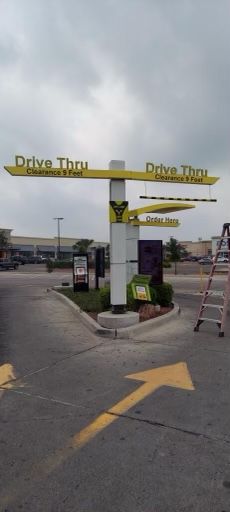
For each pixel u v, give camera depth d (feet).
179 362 22.13
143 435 13.87
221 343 26.43
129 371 20.83
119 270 31.12
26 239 425.69
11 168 28.71
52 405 16.65
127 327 29.37
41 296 58.44
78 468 11.97
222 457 12.35
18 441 13.65
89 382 19.29
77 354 24.41
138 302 36.58
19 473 11.76
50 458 12.55
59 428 14.55
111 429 14.37
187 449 12.87
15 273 140.56
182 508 10.12
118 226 30.99
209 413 15.47
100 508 10.18
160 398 17.06
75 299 49.39
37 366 22.13
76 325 33.99
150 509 10.11
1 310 44.01
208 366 21.35
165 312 36.58
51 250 448.65
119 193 30.86
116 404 16.56
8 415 15.75
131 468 11.91
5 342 28.04
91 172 29.94
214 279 92.63
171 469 11.80
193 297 55.21
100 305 40.32
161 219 61.82
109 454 12.69
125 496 10.62
